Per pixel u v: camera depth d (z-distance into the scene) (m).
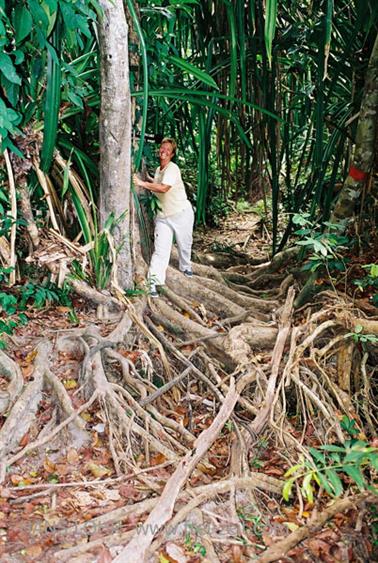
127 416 4.07
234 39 5.58
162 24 5.76
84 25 4.11
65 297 5.05
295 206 7.29
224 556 3.31
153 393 4.35
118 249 5.09
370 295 5.86
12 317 4.76
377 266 4.53
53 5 3.95
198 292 5.75
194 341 5.02
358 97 6.38
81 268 5.09
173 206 5.60
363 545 3.51
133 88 5.41
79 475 3.80
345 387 4.79
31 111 4.68
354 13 6.31
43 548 3.19
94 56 5.30
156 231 5.64
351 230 6.91
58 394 4.12
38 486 3.58
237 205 9.77
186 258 5.95
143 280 5.40
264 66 6.55
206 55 6.79
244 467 3.87
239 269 7.49
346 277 5.90
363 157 5.72
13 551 3.16
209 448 4.10
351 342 4.84
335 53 6.50
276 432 4.14
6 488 3.56
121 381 4.50
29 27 3.97
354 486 3.90
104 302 5.01
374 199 6.75
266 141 7.19
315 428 4.36
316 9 6.20
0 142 4.40
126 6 5.13
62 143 5.17
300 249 6.71
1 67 3.92
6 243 4.96
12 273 4.95
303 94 7.02
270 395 4.32
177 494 3.48
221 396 4.41
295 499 3.83
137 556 3.10
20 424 3.95
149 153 5.85
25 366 4.33
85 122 5.44
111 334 4.68
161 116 6.74
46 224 5.20
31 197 5.26
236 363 4.81
